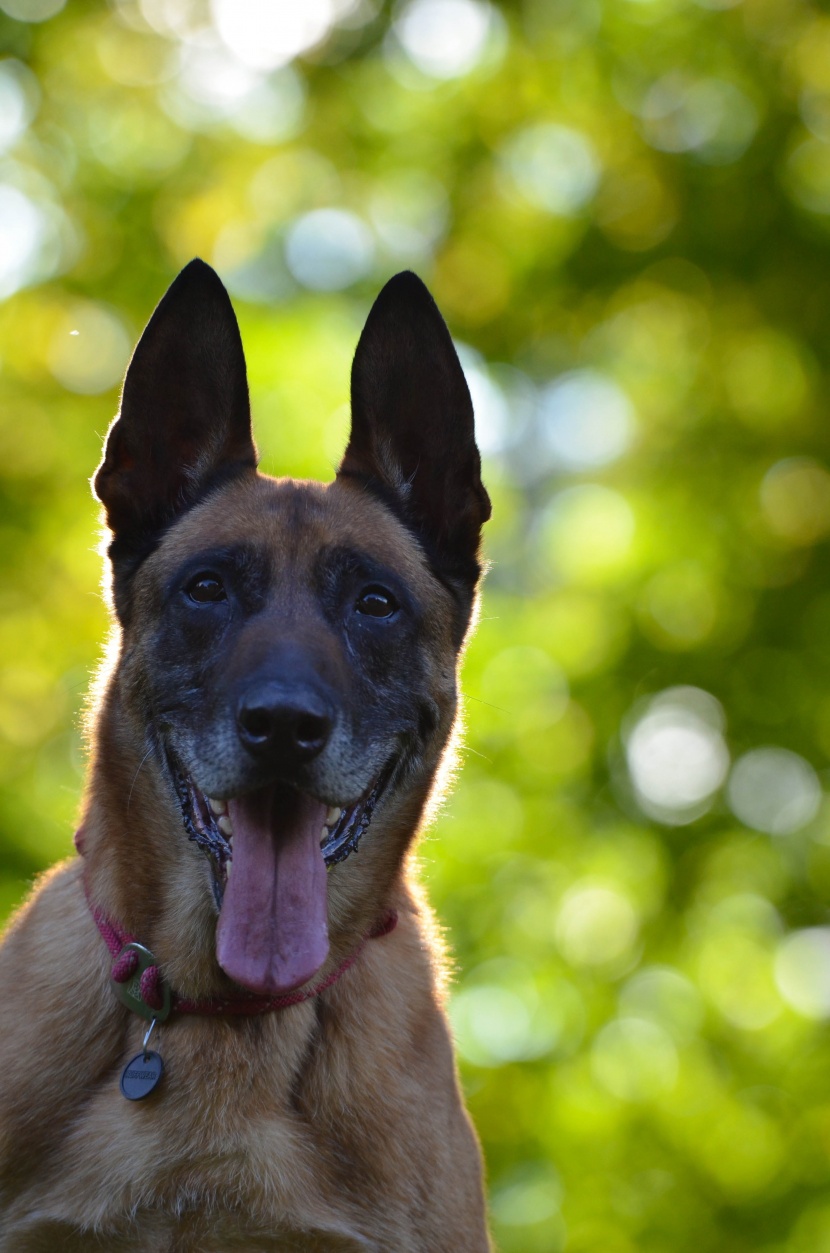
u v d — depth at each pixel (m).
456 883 10.70
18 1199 4.05
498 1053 10.77
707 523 10.34
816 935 10.61
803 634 10.11
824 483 10.19
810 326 10.11
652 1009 10.80
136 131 11.16
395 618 4.66
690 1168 10.37
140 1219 4.03
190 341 4.82
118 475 4.77
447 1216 4.25
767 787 10.28
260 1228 4.06
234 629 4.43
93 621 10.55
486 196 10.73
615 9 10.56
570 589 11.03
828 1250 10.12
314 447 11.10
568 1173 10.62
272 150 11.20
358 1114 4.22
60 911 4.47
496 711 10.60
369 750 4.44
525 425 13.12
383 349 4.98
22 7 10.41
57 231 10.86
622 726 10.21
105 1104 4.12
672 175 10.11
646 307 10.58
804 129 10.11
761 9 10.23
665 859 10.13
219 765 4.17
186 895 4.30
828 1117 10.23
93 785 4.62
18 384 10.50
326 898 4.29
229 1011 4.19
